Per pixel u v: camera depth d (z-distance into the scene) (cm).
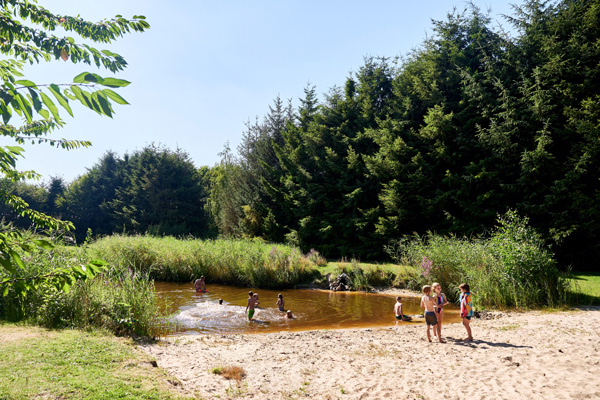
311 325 1222
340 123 3344
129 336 899
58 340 753
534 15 2403
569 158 1931
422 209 2498
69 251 1090
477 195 2320
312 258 2358
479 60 2561
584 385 562
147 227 4784
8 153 235
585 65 2048
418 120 2869
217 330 1131
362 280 1930
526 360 706
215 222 4447
